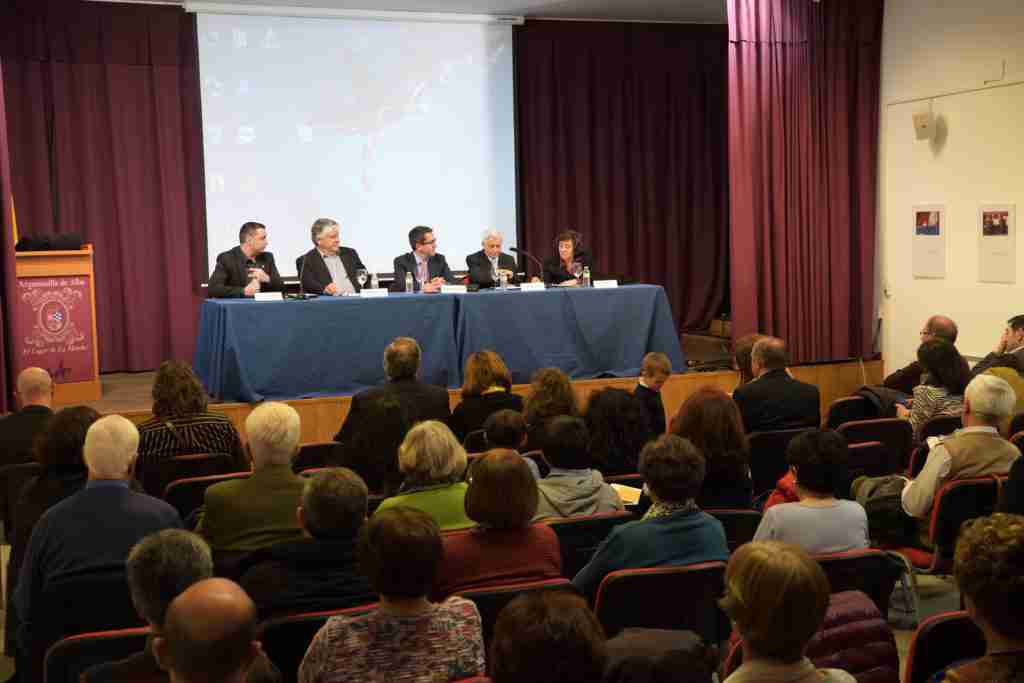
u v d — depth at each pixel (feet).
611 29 31.19
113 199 26.55
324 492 7.30
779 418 13.73
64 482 9.42
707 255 32.99
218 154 27.02
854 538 8.54
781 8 24.57
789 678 4.96
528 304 20.72
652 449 8.32
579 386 20.71
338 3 27.55
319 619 6.91
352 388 19.51
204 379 19.88
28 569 8.04
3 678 10.69
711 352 30.30
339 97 27.94
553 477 9.82
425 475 8.96
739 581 5.01
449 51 28.91
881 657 6.95
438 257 23.58
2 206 19.77
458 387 20.12
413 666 6.17
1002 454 10.71
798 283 25.48
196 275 27.43
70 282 21.02
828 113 25.36
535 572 7.83
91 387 21.39
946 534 10.61
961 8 23.11
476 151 29.40
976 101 22.88
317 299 19.35
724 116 32.63
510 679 4.24
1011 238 22.20
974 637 6.34
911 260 25.07
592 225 31.78
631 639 6.12
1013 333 17.60
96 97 26.16
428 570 6.17
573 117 31.12
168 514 8.31
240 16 26.89
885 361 26.16
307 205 27.89
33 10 25.34
